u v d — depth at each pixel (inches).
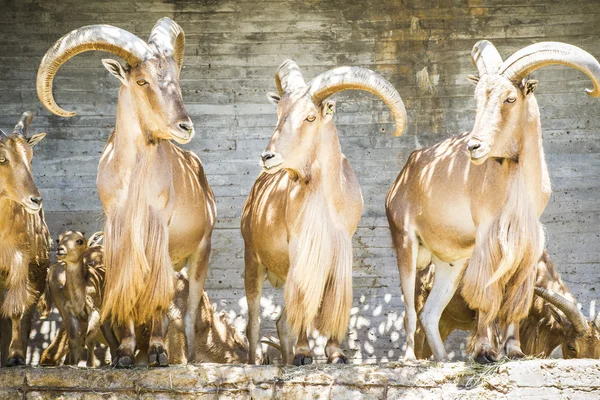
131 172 377.4
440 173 408.5
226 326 508.1
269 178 434.9
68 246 424.2
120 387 367.9
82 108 561.6
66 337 467.2
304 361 383.9
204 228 428.5
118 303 374.3
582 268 543.5
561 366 359.6
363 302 541.3
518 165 374.6
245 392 368.5
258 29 572.7
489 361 371.9
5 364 399.9
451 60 566.9
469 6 570.6
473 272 376.8
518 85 374.9
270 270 426.9
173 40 390.9
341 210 390.0
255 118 566.3
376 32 570.9
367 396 365.7
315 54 570.6
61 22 567.8
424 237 415.2
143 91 372.2
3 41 564.4
